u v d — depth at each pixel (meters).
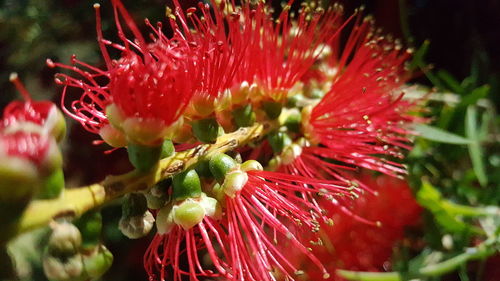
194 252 0.11
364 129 0.15
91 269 0.09
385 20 0.20
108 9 0.20
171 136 0.11
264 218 0.12
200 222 0.11
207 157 0.12
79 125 0.22
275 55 0.14
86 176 0.22
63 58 0.23
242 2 0.13
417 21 0.21
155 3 0.19
